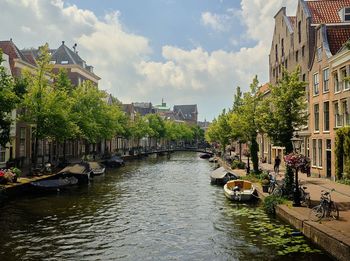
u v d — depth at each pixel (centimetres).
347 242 958
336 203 1530
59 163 3150
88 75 5497
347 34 2553
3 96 1855
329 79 2412
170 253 1170
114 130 4541
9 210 1786
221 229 1432
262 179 2353
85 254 1163
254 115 2739
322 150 2533
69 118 2858
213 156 5997
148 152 7181
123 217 1680
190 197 2233
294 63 3170
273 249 1145
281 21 3634
